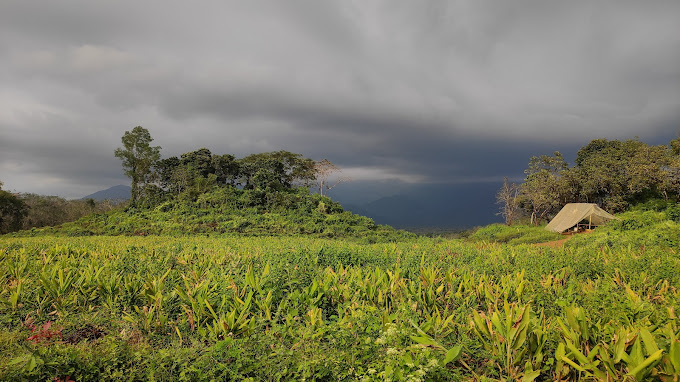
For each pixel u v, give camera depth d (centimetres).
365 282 584
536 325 359
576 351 295
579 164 4947
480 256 1007
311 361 334
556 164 4328
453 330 419
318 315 456
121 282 693
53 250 1055
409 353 329
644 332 267
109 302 548
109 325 493
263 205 4625
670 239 1063
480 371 354
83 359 349
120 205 5719
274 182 5003
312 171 6341
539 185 4256
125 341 398
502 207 4797
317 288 562
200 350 379
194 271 739
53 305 577
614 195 3844
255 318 459
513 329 332
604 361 280
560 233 2902
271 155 6181
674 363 251
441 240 2653
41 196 5781
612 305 407
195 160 5331
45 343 386
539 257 915
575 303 459
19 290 579
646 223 1772
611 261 780
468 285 592
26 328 461
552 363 319
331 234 3484
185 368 345
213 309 521
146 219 4103
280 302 516
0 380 317
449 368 358
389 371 306
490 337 361
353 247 1407
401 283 592
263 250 1316
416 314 468
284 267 723
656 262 679
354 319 408
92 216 4412
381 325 401
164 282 701
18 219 4894
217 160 5397
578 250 1171
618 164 3831
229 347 367
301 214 4381
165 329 480
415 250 1205
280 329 416
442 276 700
